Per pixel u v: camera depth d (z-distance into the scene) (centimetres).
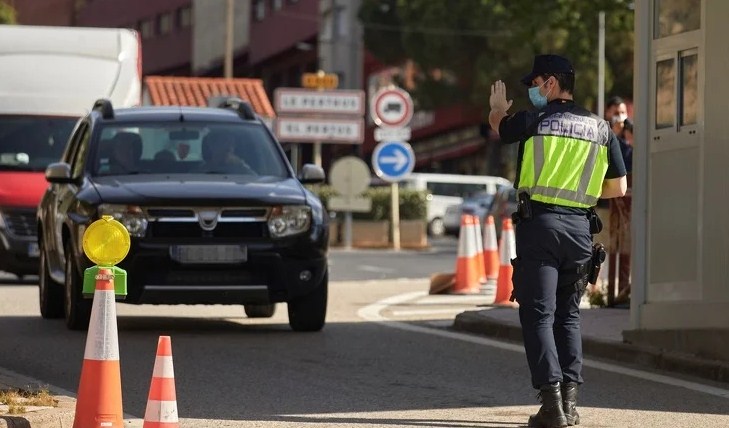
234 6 18938
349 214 8781
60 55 5272
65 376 2597
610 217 3678
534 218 2094
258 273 3177
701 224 2700
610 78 11862
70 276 3291
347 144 16762
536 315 2080
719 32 2680
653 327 2823
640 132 2866
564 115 2111
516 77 12462
